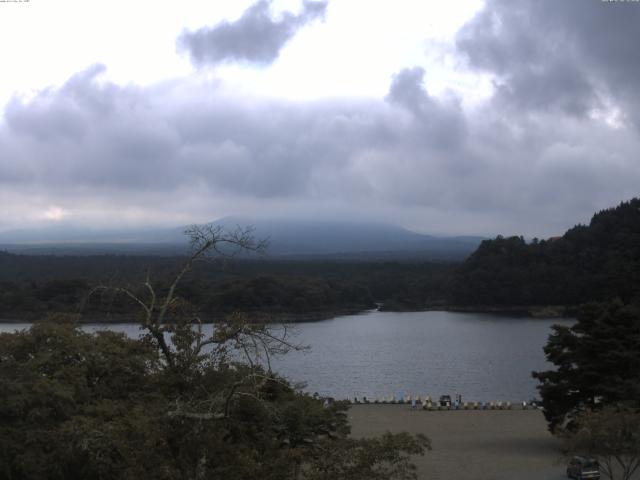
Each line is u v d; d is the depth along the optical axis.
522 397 84.94
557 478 40.66
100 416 24.67
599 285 198.00
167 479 16.62
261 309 169.12
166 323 20.73
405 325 182.88
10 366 29.48
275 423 24.02
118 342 33.03
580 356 48.88
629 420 31.09
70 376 29.25
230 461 17.31
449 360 117.81
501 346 136.38
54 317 35.19
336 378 100.94
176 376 19.25
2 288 139.88
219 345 20.16
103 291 22.50
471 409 72.06
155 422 17.56
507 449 50.00
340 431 30.30
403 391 89.69
